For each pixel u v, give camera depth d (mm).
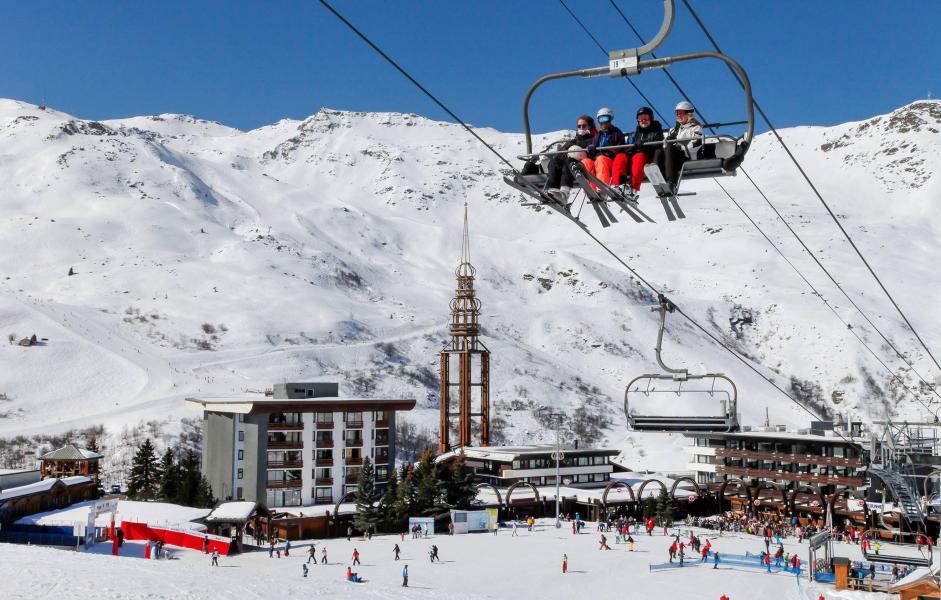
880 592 64188
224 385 196375
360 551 81625
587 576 70875
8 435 150750
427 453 102000
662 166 12633
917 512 52906
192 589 32750
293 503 101500
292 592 35375
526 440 197500
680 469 169250
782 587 68062
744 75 11289
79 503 86562
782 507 111375
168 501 98312
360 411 105938
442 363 140500
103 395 184000
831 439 109062
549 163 13367
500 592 63719
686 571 74000
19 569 34094
